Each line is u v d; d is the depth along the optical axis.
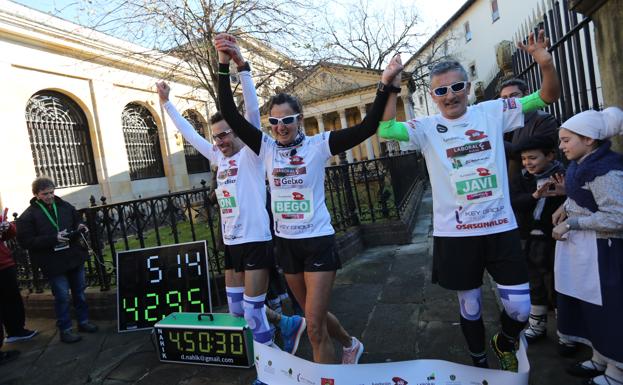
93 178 15.75
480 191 1.96
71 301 4.75
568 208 2.22
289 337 2.87
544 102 1.94
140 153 18.17
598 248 2.05
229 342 2.96
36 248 3.86
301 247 2.23
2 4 12.23
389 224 6.15
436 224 2.12
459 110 2.03
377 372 2.14
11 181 12.42
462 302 2.12
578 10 2.57
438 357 2.72
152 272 4.02
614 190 1.93
